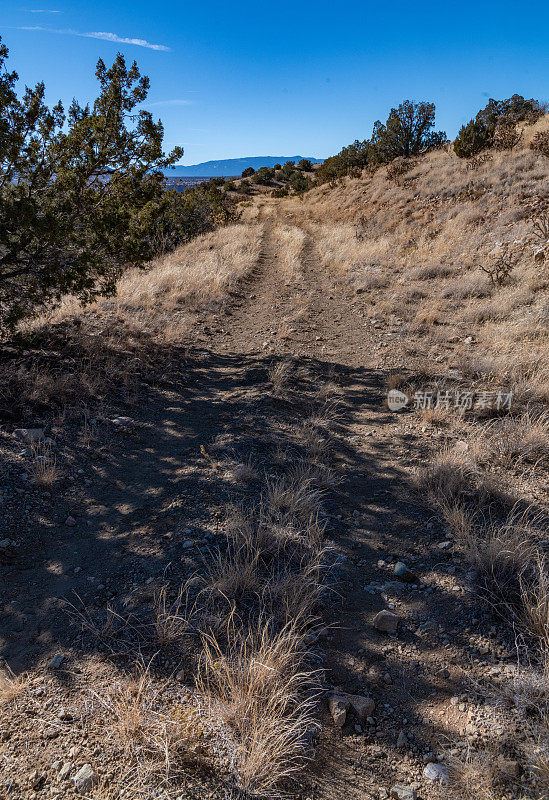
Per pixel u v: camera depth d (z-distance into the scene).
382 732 2.17
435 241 15.94
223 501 3.97
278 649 2.38
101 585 3.09
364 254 16.66
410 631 2.72
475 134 24.86
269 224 30.02
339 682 2.42
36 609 2.90
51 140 6.14
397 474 4.42
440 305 10.29
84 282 6.19
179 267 14.48
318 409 5.97
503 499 3.76
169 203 8.39
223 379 7.14
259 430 5.32
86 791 1.87
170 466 4.66
